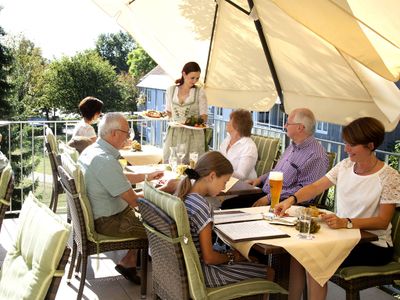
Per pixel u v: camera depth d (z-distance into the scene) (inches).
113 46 1482.5
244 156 160.2
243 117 162.7
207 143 191.6
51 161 177.6
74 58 1209.4
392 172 106.3
